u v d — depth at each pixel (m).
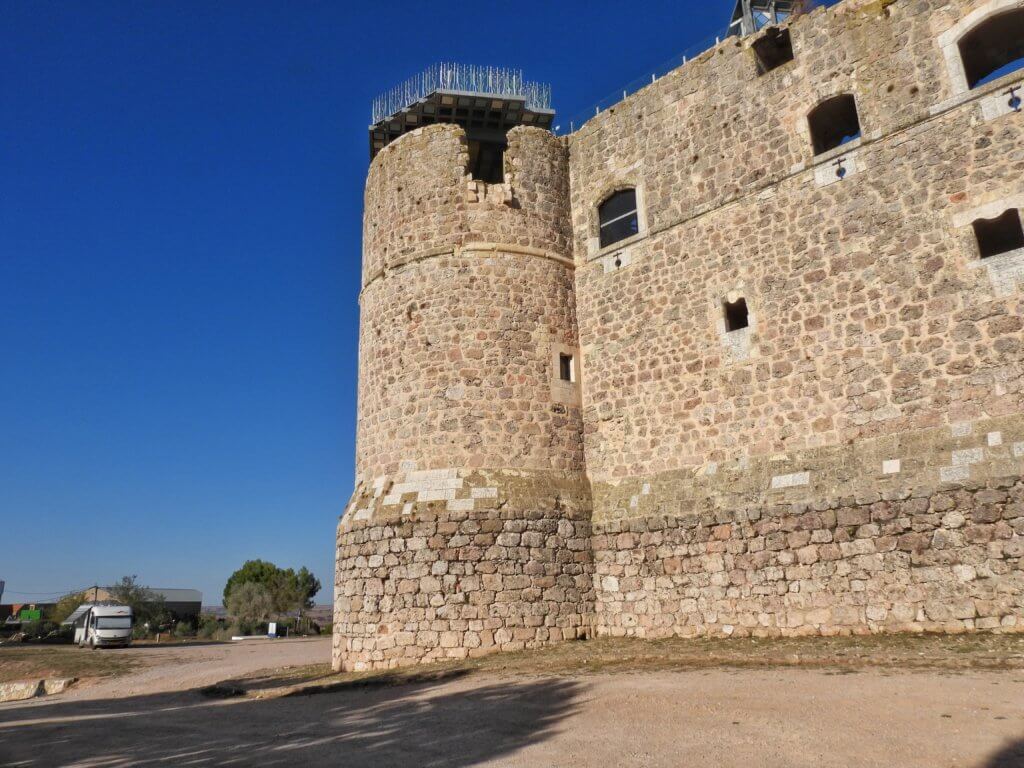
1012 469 11.47
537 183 18.67
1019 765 5.43
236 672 20.61
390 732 8.49
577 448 17.12
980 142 12.93
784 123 15.52
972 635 11.12
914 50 14.02
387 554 15.71
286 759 7.46
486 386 16.72
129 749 8.91
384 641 15.24
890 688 8.18
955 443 12.18
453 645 14.73
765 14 20.47
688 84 17.34
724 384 15.25
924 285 13.09
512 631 14.85
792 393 14.28
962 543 11.70
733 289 15.55
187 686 18.36
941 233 13.07
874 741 6.28
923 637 11.45
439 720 8.96
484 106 23.50
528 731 7.85
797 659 10.77
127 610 41.94
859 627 12.43
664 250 16.88
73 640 48.12
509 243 17.84
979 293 12.48
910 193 13.56
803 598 13.12
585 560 16.02
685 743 6.71
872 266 13.76
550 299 17.88
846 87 14.76
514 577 15.18
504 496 15.71
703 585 14.41
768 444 14.39
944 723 6.64
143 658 30.27
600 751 6.70
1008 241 14.06
